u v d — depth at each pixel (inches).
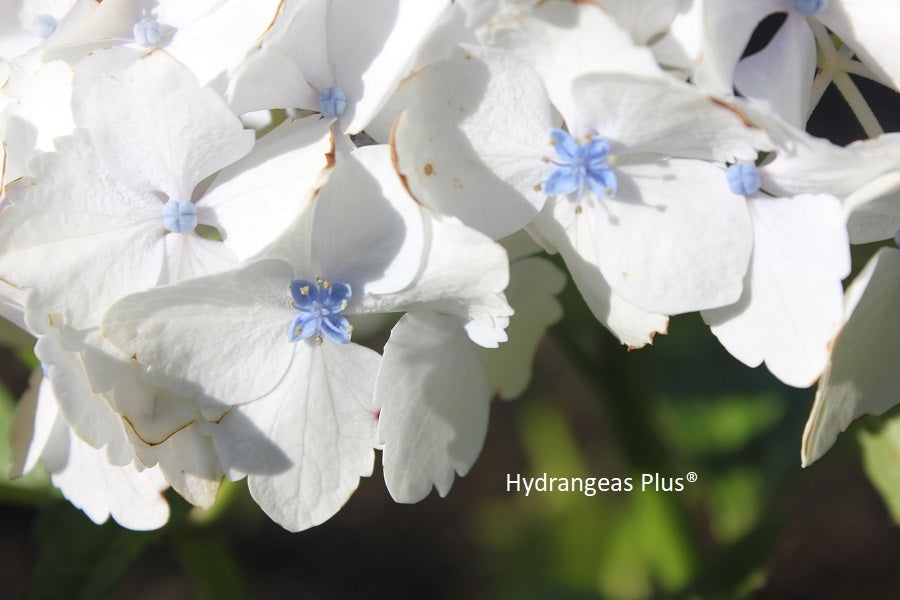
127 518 10.6
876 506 20.4
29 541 20.8
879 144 9.6
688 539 14.9
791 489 13.9
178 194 10.1
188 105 9.8
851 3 10.4
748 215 10.0
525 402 19.5
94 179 10.0
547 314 11.4
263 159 10.0
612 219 10.1
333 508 10.3
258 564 21.3
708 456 15.1
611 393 13.7
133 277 10.1
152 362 9.9
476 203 10.0
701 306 10.0
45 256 10.0
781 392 15.4
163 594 20.7
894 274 10.0
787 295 10.0
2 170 10.2
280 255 9.8
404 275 9.9
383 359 10.1
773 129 9.7
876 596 19.8
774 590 20.1
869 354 10.4
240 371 10.1
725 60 10.0
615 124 9.8
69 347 9.9
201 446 10.3
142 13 10.6
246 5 10.2
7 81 10.4
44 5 11.2
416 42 9.9
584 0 9.4
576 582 18.4
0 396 14.1
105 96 9.8
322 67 10.2
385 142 10.3
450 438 10.6
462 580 20.9
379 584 21.2
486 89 9.9
